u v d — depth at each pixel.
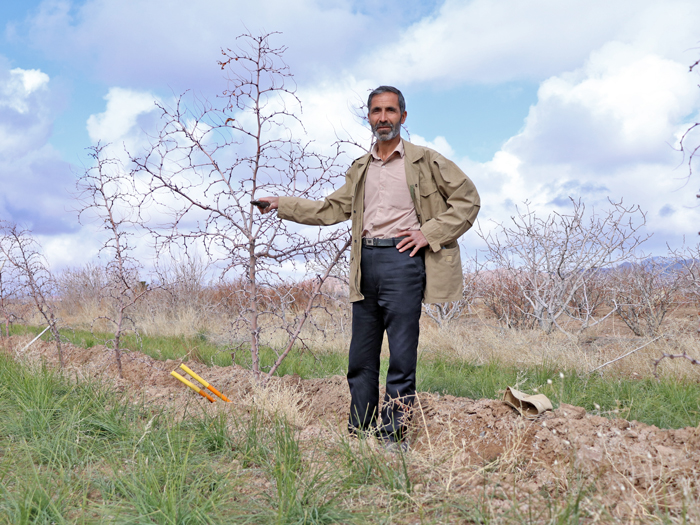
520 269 9.27
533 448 2.77
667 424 3.59
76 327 11.04
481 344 7.54
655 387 4.54
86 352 7.12
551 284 8.70
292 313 7.64
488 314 11.38
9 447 2.96
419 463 2.71
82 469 2.73
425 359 6.64
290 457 2.69
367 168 3.36
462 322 10.41
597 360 5.91
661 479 2.31
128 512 2.24
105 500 2.33
